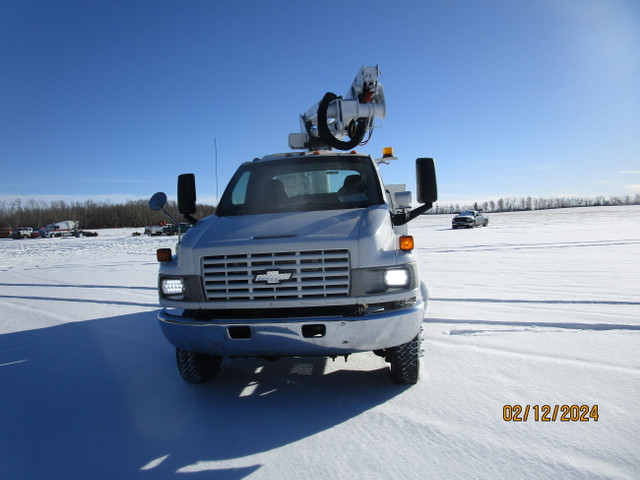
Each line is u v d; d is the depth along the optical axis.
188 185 3.89
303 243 2.72
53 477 2.19
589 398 2.83
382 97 5.43
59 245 28.95
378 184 3.71
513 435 2.42
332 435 2.51
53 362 4.08
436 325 4.77
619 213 50.88
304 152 4.20
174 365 3.89
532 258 10.81
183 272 2.88
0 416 2.92
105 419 2.84
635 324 4.45
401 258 2.81
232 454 2.35
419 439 2.42
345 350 2.71
